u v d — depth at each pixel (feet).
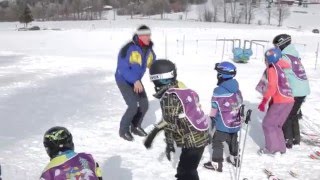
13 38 103.30
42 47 86.38
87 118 27.09
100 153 20.74
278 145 20.47
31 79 41.57
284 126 21.71
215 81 39.50
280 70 19.79
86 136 23.32
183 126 13.97
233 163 19.48
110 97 33.40
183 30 125.90
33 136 23.27
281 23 233.14
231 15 254.06
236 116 18.38
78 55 67.05
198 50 76.59
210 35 115.75
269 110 20.38
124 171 18.54
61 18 254.47
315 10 271.08
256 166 19.38
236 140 18.90
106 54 69.51
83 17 260.83
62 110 29.17
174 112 13.69
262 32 129.18
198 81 39.40
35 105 30.60
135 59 21.67
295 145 22.33
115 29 128.47
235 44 91.76
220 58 62.90
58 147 10.23
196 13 273.54
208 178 18.01
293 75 21.26
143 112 23.24
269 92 19.57
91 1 277.85
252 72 47.91
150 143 14.49
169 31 122.42
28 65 52.03
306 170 19.11
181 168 14.52
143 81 38.91
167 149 14.78
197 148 14.15
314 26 223.71
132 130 23.40
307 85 21.70
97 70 47.75
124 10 285.84
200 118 14.07
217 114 18.43
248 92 35.06
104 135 23.54
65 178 9.88
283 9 243.81
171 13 277.03
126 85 22.17
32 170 18.56
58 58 59.00
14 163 19.26
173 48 79.05
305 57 67.10
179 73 44.06
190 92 14.01
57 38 102.27
